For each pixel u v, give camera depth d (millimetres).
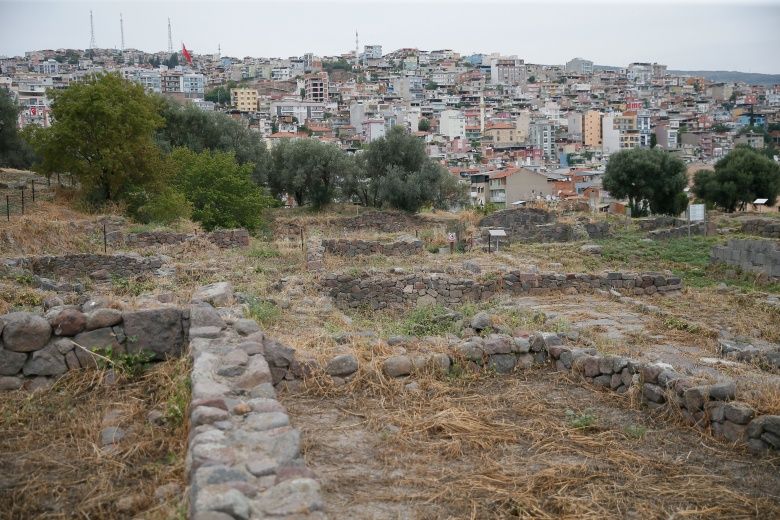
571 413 7441
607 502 5465
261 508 4293
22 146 48562
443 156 122250
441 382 8273
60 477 5535
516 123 166875
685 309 16266
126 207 31562
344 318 13281
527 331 9836
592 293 18062
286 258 24359
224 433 5262
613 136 161500
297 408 7348
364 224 42594
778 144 159375
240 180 34188
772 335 13523
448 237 28281
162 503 4922
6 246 21766
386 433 6648
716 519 5254
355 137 143125
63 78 188750
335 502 5246
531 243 29469
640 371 7992
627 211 50469
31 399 7137
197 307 8227
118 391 7387
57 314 7797
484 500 5395
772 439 6434
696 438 6918
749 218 34562
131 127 32125
